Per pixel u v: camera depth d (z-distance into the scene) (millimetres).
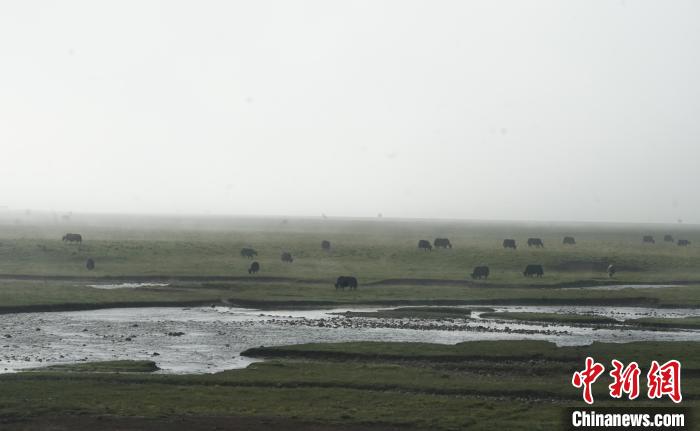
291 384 35000
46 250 104625
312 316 60688
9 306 60812
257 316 60344
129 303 66062
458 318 59688
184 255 110188
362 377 36375
